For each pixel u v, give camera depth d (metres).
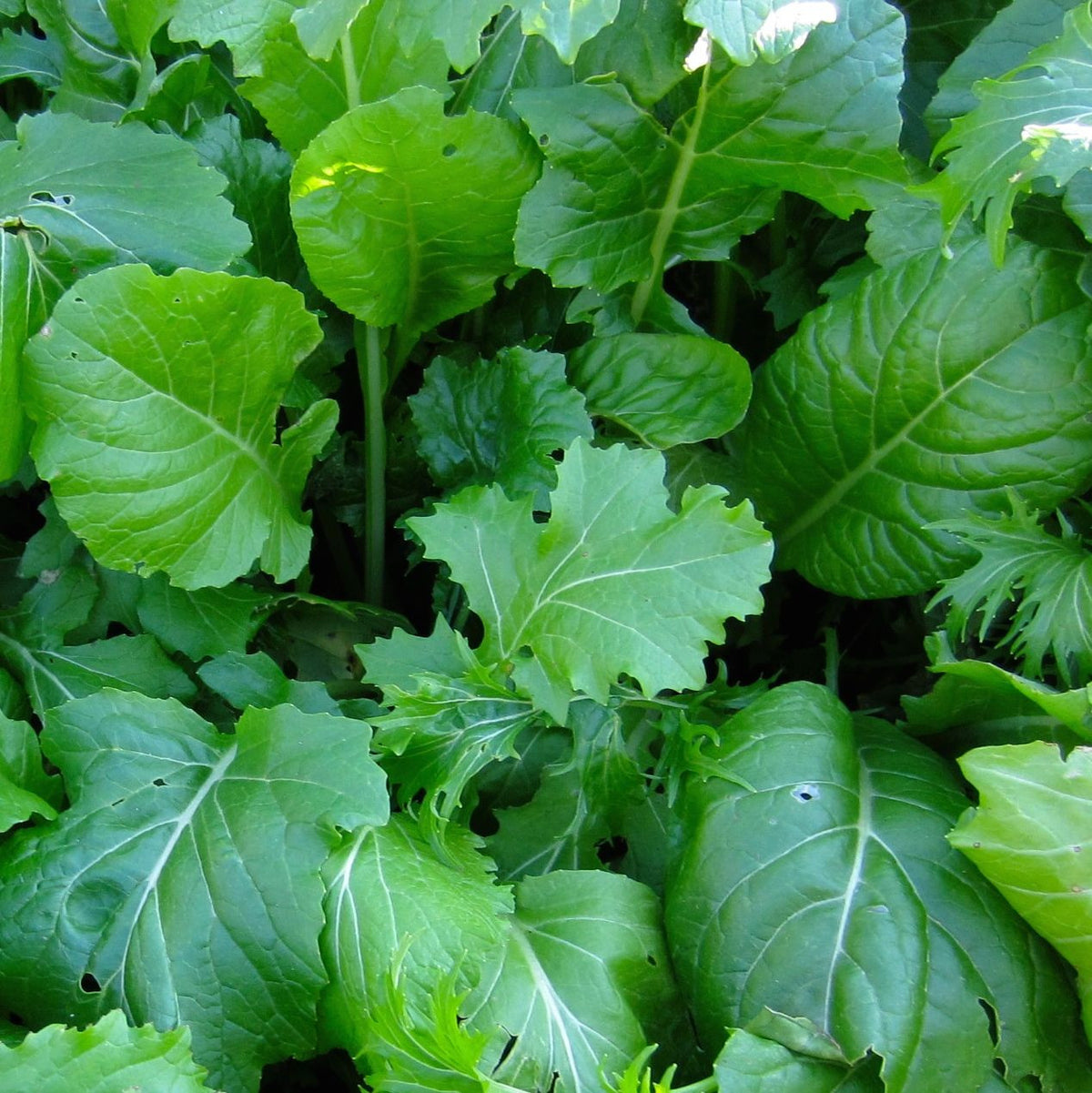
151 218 0.87
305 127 0.91
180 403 0.85
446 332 1.07
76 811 0.83
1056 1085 0.79
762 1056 0.78
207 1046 0.80
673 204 0.94
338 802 0.82
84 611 0.92
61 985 0.81
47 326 0.81
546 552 0.86
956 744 0.90
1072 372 0.90
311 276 0.91
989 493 0.93
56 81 1.03
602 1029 0.81
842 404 0.94
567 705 0.84
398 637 0.88
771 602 1.05
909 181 0.91
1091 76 0.85
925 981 0.79
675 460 0.98
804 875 0.81
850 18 0.88
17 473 0.94
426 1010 0.79
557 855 0.89
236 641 0.91
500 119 0.89
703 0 0.82
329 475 1.03
